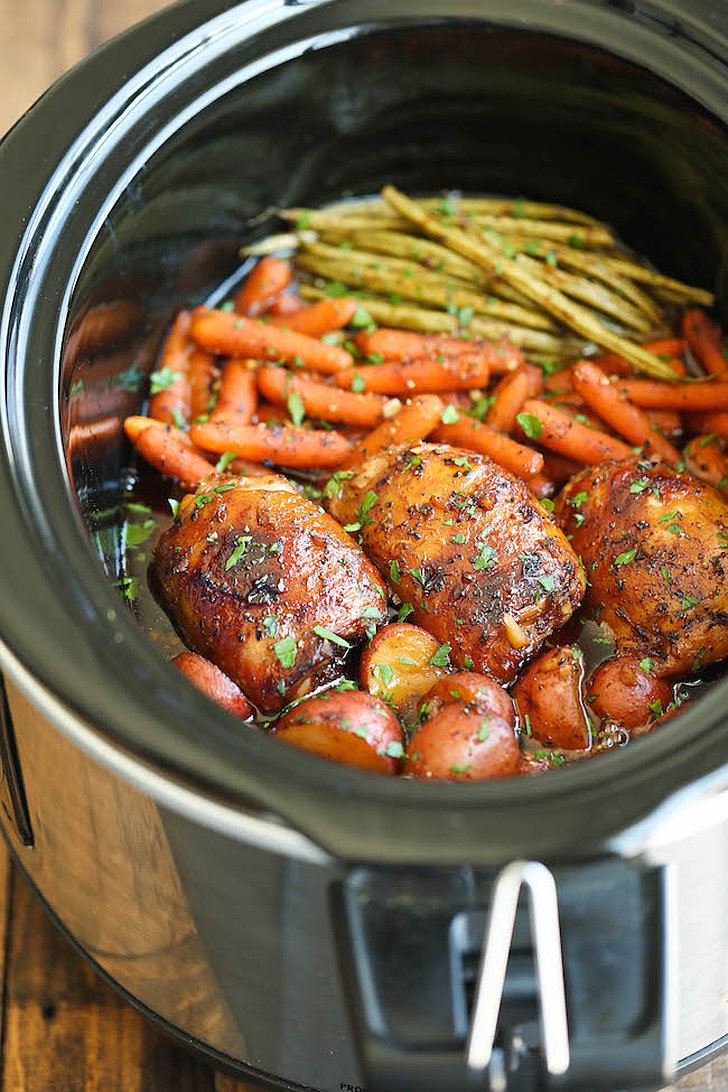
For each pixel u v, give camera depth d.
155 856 0.66
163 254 0.83
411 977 0.61
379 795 0.61
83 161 0.75
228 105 0.80
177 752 0.62
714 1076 0.76
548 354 0.87
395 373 0.84
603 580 0.76
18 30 1.01
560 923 0.62
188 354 0.86
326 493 0.79
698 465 0.82
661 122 0.82
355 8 0.81
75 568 0.65
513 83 0.85
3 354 0.69
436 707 0.70
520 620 0.74
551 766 0.71
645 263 0.90
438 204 0.90
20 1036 0.78
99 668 0.63
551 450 0.82
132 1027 0.78
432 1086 0.61
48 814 0.70
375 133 0.88
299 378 0.84
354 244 0.90
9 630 0.64
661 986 0.61
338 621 0.73
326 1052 0.70
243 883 0.64
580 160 0.88
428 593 0.74
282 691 0.72
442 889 0.61
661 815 0.61
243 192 0.87
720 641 0.74
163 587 0.76
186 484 0.81
